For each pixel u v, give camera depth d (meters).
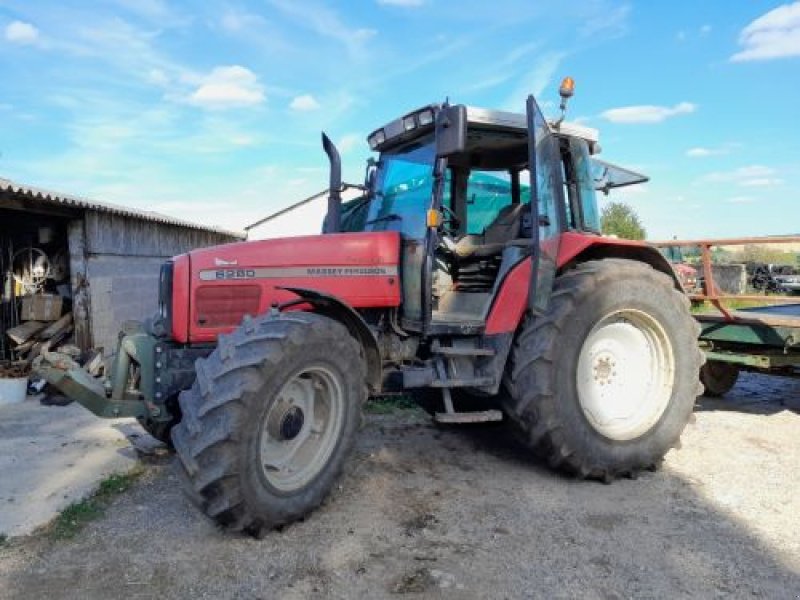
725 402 6.12
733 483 3.96
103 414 3.64
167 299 3.73
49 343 7.59
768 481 3.98
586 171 4.74
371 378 3.77
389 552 3.06
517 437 4.11
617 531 3.29
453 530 3.30
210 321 3.73
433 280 4.21
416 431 5.12
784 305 8.05
